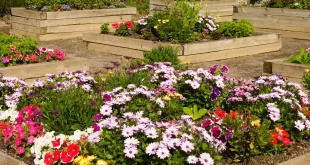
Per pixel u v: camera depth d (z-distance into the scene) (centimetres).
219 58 960
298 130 499
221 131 441
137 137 415
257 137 447
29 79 694
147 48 932
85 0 1298
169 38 960
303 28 1247
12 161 452
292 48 1123
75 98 500
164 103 522
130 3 1639
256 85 571
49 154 428
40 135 463
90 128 461
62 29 1212
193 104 568
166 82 564
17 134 474
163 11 1094
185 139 405
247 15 1357
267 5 1360
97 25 1280
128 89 546
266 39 1055
